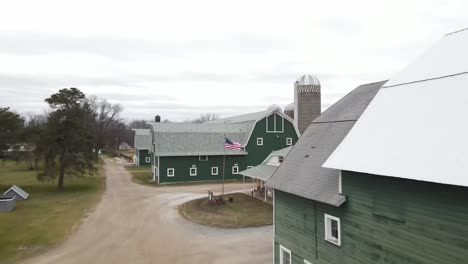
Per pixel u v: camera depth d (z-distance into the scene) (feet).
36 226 85.71
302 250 50.34
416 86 38.81
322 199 43.55
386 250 35.29
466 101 31.71
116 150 404.98
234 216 95.09
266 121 176.04
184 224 88.43
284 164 60.13
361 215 38.78
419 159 31.01
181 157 163.22
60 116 134.21
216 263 62.03
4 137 137.69
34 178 176.04
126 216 96.99
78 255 66.85
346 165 38.42
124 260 64.08
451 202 28.78
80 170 140.46
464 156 27.89
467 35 39.93
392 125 37.32
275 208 58.39
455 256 28.35
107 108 390.63
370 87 60.08
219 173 168.66
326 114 63.21
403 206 33.35
